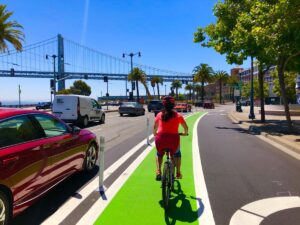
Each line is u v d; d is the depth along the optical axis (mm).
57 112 23234
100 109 26641
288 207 6047
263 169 9055
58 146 6434
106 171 8680
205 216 5594
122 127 22609
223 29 21625
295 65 20703
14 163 4969
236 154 11430
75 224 5254
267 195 6730
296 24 13414
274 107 38281
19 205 5125
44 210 5840
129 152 11758
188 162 10031
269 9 14844
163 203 5910
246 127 22078
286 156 11062
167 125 6113
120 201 6301
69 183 7492
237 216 5605
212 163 9883
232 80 121625
